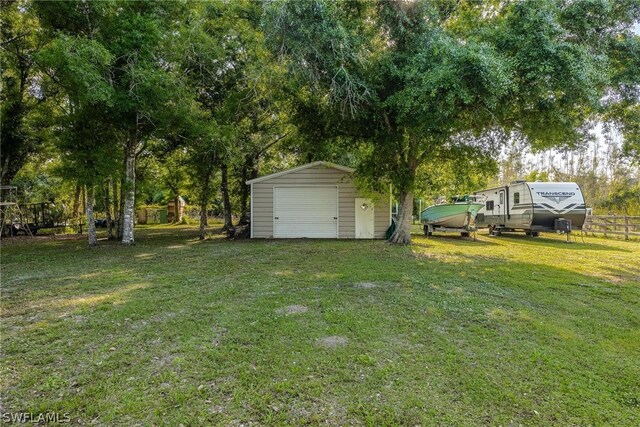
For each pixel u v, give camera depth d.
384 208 13.59
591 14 7.18
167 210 29.14
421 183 11.72
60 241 13.52
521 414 2.31
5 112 12.77
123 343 3.37
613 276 6.35
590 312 4.30
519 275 6.36
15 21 11.89
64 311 4.31
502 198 15.06
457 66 6.66
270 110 13.50
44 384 2.65
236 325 3.79
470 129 9.38
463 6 9.31
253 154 15.90
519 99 7.45
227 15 13.17
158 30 9.83
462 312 4.23
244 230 13.83
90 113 9.93
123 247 10.87
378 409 2.34
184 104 10.64
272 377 2.74
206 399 2.46
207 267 7.20
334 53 8.00
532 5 6.83
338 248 10.22
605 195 23.55
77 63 8.23
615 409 2.36
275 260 8.05
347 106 9.23
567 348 3.26
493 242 12.39
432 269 6.88
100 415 2.29
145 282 5.84
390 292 5.14
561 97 7.41
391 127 10.04
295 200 13.70
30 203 18.44
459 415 2.29
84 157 10.09
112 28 9.62
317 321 3.91
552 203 12.92
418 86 7.50
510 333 3.60
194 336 3.51
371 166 10.58
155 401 2.43
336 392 2.54
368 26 8.84
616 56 7.90
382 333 3.57
